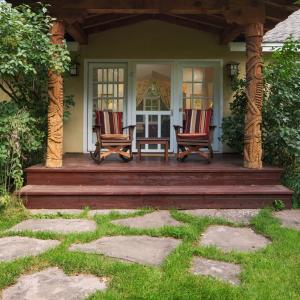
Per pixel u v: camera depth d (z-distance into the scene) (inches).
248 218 182.9
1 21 187.6
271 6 225.9
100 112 281.4
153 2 216.5
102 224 167.2
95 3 215.0
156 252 133.2
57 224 170.4
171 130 323.6
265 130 245.6
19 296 101.7
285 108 242.4
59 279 111.6
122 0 215.8
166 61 319.9
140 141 258.4
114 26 313.1
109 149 258.8
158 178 217.0
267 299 100.9
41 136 221.3
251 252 134.6
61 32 216.7
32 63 210.7
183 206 201.6
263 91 244.4
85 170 214.7
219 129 323.0
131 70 319.9
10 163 201.5
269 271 118.0
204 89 323.0
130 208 201.0
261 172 218.1
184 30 318.0
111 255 129.7
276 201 202.5
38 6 218.1
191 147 262.1
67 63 215.6
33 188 205.9
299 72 242.4
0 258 127.3
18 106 224.4
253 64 221.8
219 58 318.7
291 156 240.2
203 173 217.8
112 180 216.2
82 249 135.4
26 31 192.1
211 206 202.1
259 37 221.5
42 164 235.6
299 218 183.9
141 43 317.7
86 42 311.1
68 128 321.7
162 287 105.8
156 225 168.1
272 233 155.3
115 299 99.0
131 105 321.4
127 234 153.3
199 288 105.3
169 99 323.9
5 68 189.9
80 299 99.9
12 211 187.0
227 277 114.2
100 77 322.7
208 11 219.0
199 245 141.8
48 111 222.1
